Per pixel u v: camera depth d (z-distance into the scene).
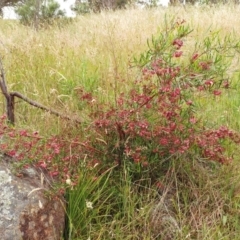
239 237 2.69
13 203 2.34
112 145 2.91
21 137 2.73
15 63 4.63
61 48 5.27
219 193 2.98
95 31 6.66
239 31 6.95
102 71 4.39
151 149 2.90
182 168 3.03
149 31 6.48
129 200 2.76
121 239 2.59
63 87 4.12
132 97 2.83
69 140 2.72
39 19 10.21
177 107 2.80
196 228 2.76
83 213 2.61
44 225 2.36
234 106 4.04
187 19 7.86
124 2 16.36
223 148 2.89
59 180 2.63
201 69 2.79
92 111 3.03
